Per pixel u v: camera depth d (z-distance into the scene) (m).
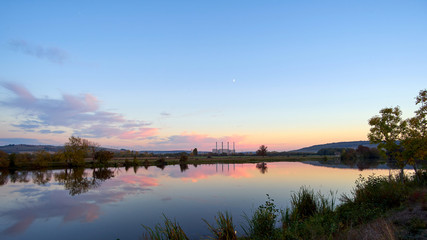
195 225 16.34
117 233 16.05
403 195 13.45
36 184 39.03
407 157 18.11
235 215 18.19
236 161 100.31
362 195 14.73
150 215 19.73
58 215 20.80
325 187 28.58
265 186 31.36
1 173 57.22
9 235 16.34
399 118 18.92
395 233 8.39
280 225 13.66
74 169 66.56
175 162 93.81
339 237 9.01
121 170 62.22
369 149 109.94
